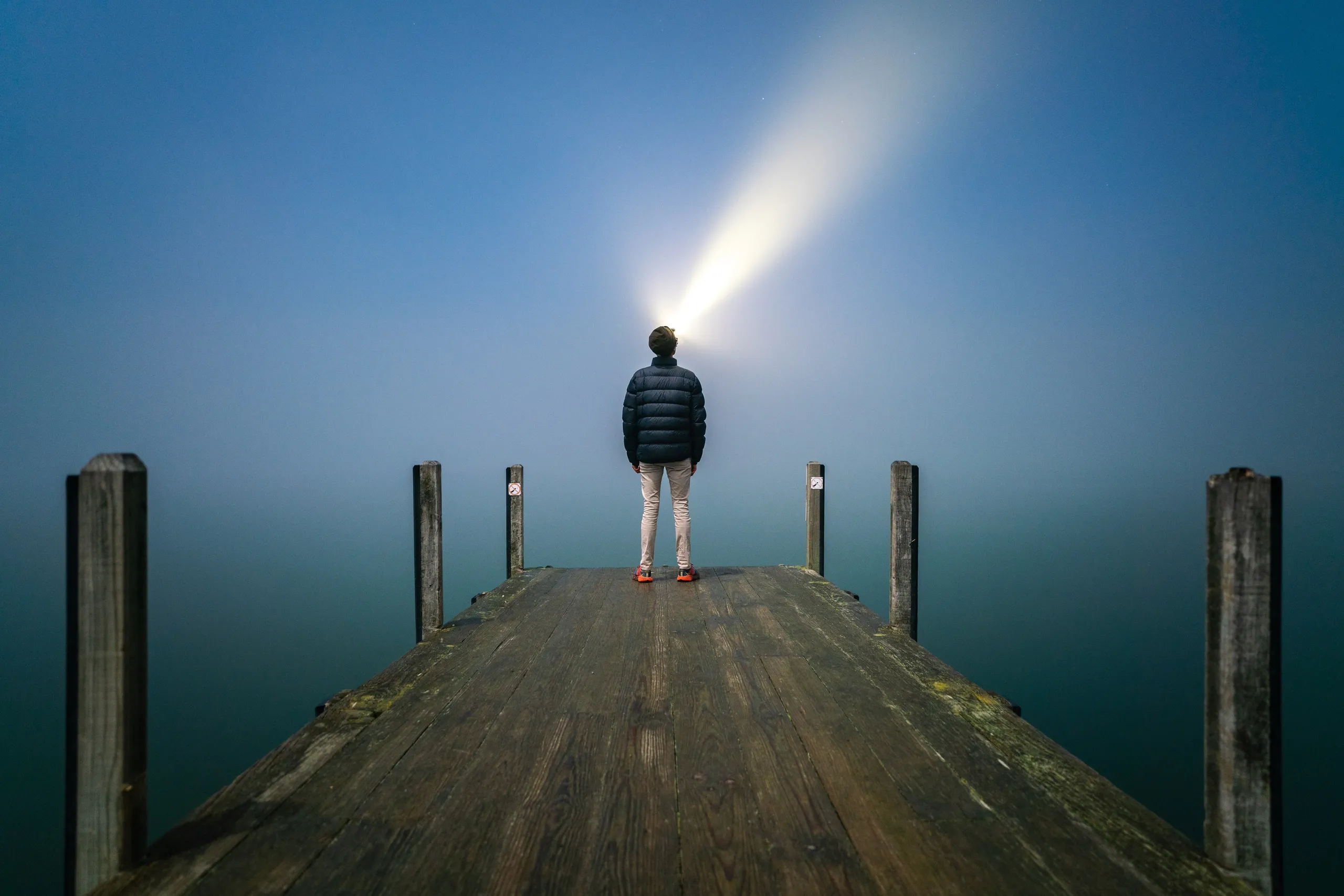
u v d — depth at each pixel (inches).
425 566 179.0
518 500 241.4
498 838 71.8
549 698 113.8
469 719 104.9
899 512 172.9
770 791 81.4
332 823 75.0
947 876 64.7
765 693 115.6
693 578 218.8
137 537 70.3
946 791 81.3
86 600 68.4
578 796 80.5
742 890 62.8
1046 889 62.7
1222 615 65.4
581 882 64.1
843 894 62.2
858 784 83.0
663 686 119.8
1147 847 69.5
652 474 212.4
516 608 181.2
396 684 120.9
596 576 228.1
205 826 74.5
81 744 67.8
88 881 67.1
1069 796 79.9
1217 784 66.3
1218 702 66.0
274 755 91.9
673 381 207.2
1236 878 64.4
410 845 70.7
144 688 70.4
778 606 181.6
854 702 111.3
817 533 239.8
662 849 69.4
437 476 180.1
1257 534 64.8
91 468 68.8
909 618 171.9
